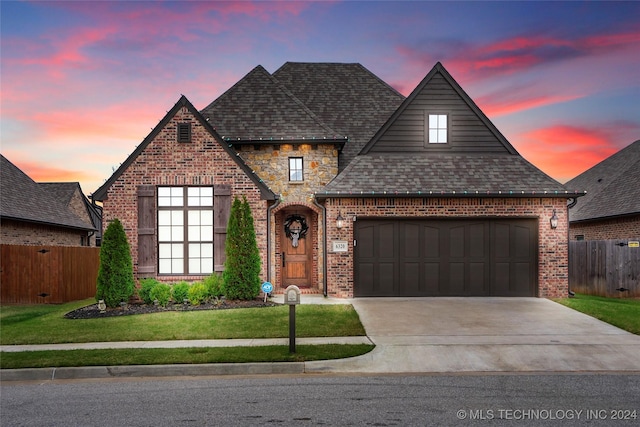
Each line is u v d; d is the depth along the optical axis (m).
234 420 5.78
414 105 16.53
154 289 13.44
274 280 16.09
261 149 16.41
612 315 11.94
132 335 10.09
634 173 22.47
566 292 15.01
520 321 11.44
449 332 10.32
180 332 10.30
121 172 14.80
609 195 22.69
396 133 16.47
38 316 12.98
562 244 15.10
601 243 17.44
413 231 15.23
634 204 19.61
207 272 14.98
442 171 15.72
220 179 14.97
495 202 15.09
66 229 24.66
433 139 16.53
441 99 16.58
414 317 11.92
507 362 8.38
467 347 9.10
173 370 7.90
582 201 25.27
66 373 7.80
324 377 7.70
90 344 9.41
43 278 16.16
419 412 6.04
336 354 8.45
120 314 12.48
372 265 15.18
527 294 15.16
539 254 15.09
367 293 15.12
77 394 6.87
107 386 7.27
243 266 13.98
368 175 15.52
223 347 9.04
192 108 14.98
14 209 19.58
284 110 17.09
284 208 16.62
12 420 5.82
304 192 16.33
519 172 15.73
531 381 7.41
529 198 15.11
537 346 9.16
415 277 15.20
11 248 16.33
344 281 14.98
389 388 7.07
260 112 17.00
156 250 14.89
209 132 15.01
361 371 8.04
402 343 9.34
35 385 7.37
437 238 15.23
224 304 13.60
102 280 13.20
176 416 5.92
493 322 11.34
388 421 5.74
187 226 15.04
